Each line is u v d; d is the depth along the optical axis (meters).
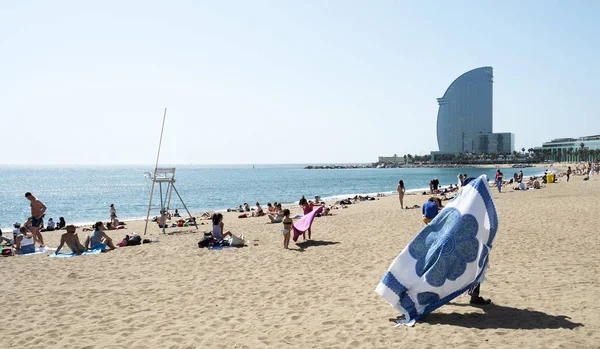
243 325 6.18
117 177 166.00
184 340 5.67
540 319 5.77
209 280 9.08
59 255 12.75
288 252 12.02
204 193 65.88
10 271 10.61
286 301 7.32
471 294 6.63
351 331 5.71
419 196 38.22
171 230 19.64
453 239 6.08
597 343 4.89
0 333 6.19
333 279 8.77
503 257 9.97
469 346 5.00
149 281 9.16
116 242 16.19
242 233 16.45
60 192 75.56
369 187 77.00
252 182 104.06
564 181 49.66
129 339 5.79
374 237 14.10
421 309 6.03
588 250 10.33
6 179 145.12
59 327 6.38
